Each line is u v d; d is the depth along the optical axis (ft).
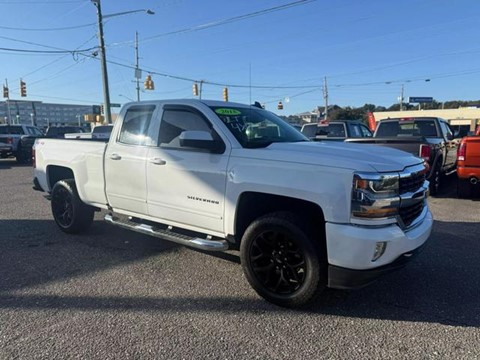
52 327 10.73
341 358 9.39
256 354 9.54
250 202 12.98
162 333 10.46
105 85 84.07
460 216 23.22
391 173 10.99
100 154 17.11
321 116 170.91
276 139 14.56
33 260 15.94
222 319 11.23
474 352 9.57
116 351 9.63
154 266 15.29
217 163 13.15
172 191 14.44
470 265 15.29
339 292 12.93
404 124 35.17
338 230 10.66
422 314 11.50
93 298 12.51
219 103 15.03
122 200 16.42
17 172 49.42
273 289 12.07
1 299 12.42
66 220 19.70
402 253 11.10
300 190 11.26
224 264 15.51
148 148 15.29
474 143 27.30
